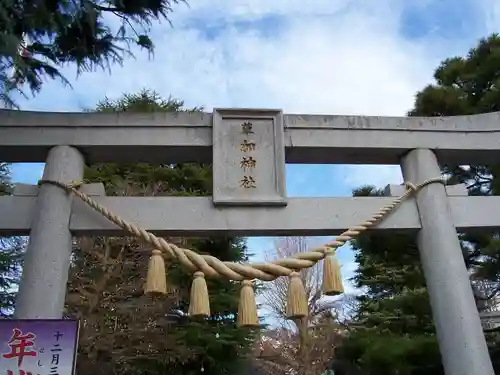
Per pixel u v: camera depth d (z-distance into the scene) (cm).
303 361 1839
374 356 814
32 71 463
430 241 470
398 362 791
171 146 494
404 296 912
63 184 457
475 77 902
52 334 364
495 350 817
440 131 526
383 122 523
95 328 905
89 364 914
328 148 506
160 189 1143
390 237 805
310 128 511
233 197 466
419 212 486
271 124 508
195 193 1171
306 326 1888
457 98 866
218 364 1048
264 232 464
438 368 814
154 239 434
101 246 984
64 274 435
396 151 519
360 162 537
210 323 1102
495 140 530
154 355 975
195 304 412
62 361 356
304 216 468
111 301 948
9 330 361
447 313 440
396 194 497
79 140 486
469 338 426
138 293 973
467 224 485
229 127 502
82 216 455
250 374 1973
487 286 959
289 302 421
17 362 352
